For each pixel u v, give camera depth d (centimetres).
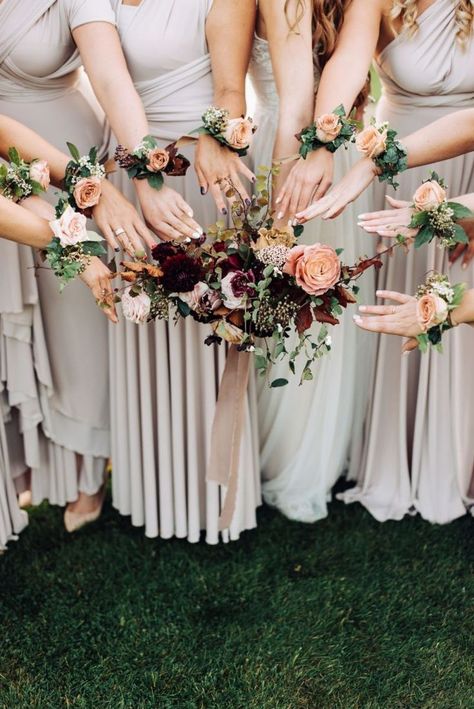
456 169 247
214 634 238
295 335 259
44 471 288
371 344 280
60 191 246
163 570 266
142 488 274
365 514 290
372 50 225
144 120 218
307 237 250
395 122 253
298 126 221
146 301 197
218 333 201
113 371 262
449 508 283
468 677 220
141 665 228
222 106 223
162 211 209
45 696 217
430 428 274
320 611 246
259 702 214
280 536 281
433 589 253
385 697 215
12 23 227
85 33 221
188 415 258
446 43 231
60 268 195
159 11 222
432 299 192
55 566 269
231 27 220
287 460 287
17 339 256
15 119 241
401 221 208
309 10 217
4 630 241
